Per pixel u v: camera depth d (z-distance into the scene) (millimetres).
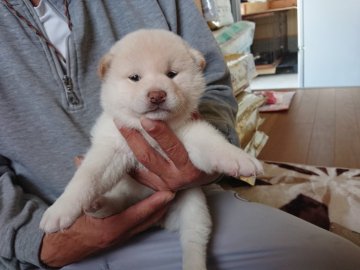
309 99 927
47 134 290
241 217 288
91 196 220
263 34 1297
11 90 287
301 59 1119
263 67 1312
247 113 583
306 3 1054
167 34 277
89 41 318
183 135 254
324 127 705
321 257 244
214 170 239
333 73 1100
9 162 308
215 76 360
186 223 271
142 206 247
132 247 280
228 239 267
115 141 254
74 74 301
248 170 215
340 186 479
